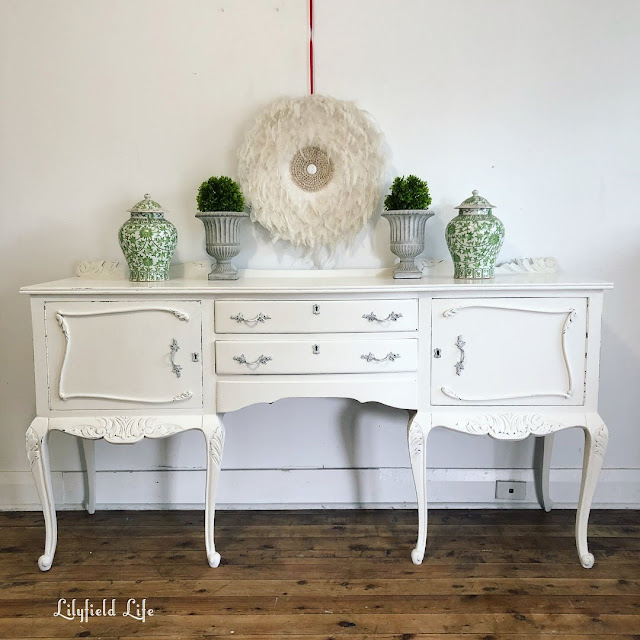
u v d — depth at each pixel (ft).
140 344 6.44
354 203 7.52
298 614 5.84
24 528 7.58
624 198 7.63
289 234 7.61
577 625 5.65
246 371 6.42
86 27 7.50
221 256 7.20
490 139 7.59
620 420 7.91
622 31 7.43
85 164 7.68
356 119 7.42
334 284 6.64
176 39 7.52
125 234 6.89
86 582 6.39
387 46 7.49
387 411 7.88
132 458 8.02
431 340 6.43
